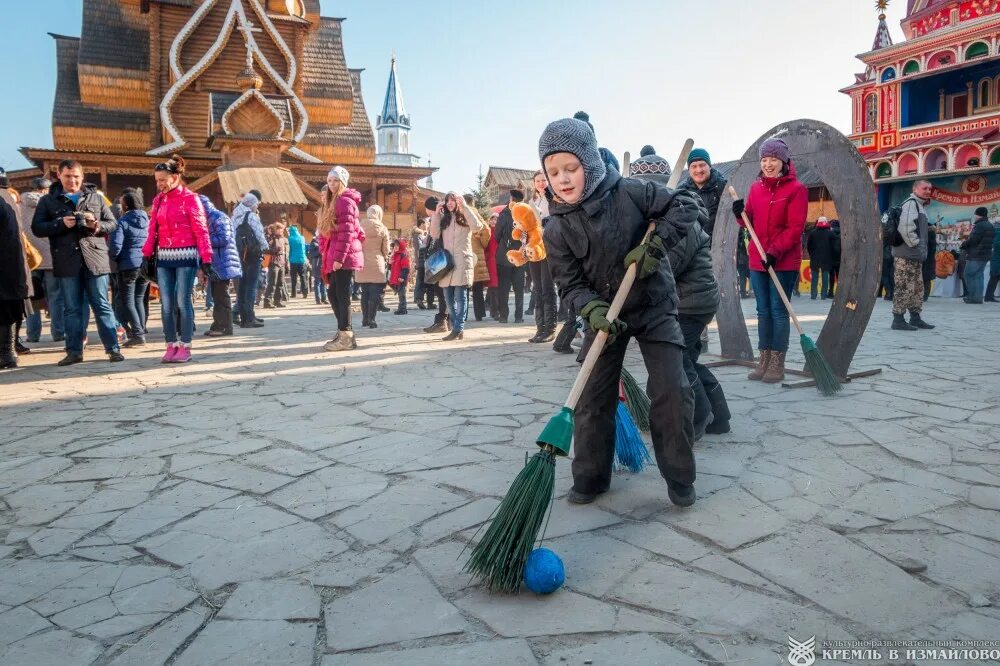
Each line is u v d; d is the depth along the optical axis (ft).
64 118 108.47
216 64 110.83
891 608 6.96
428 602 7.29
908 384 18.13
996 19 65.87
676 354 9.50
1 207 22.20
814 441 12.87
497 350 26.16
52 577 8.09
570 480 11.00
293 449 13.07
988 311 42.86
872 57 75.87
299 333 33.50
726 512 9.50
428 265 29.25
